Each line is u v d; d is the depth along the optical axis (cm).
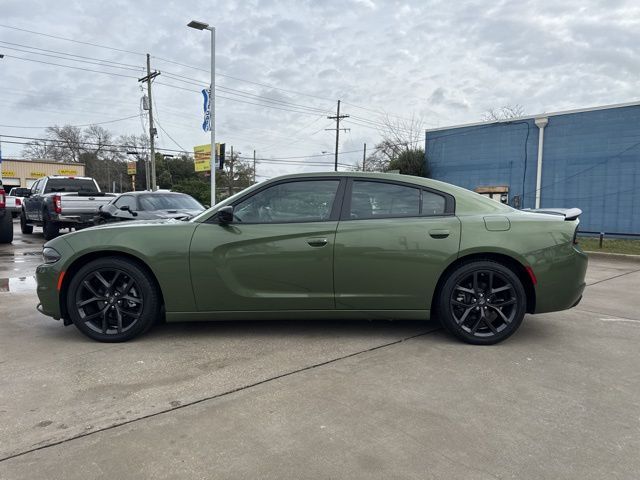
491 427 272
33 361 373
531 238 411
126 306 423
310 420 279
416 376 346
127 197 1070
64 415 284
